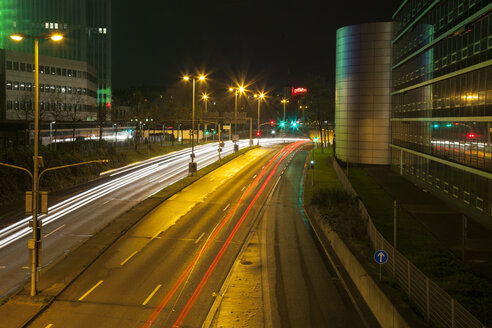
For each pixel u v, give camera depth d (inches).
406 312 631.2
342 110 2896.2
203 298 829.2
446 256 978.7
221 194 1959.9
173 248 1154.7
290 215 1576.0
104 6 6028.5
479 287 784.3
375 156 2760.8
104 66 6072.8
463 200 1429.6
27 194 837.8
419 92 1990.7
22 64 3617.1
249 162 3112.7
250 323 722.8
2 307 778.8
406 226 1264.8
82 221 1422.2
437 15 1686.8
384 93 2711.6
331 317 741.9
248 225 1422.2
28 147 2148.1
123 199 1792.6
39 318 742.5
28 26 5083.7
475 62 1310.3
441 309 582.9
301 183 2278.5
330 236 1220.5
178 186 2089.1
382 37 2682.1
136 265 1016.2
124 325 717.3
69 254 1086.4
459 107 1461.6
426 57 1845.5
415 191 1884.8
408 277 706.8
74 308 783.1
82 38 5374.0
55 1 5167.3
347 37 2807.6
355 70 2785.4
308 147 4375.0
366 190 1919.3
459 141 1470.2
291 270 986.7
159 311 771.4
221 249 1151.0
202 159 3245.6
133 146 3897.6
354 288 877.8
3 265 1006.4
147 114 4439.0
